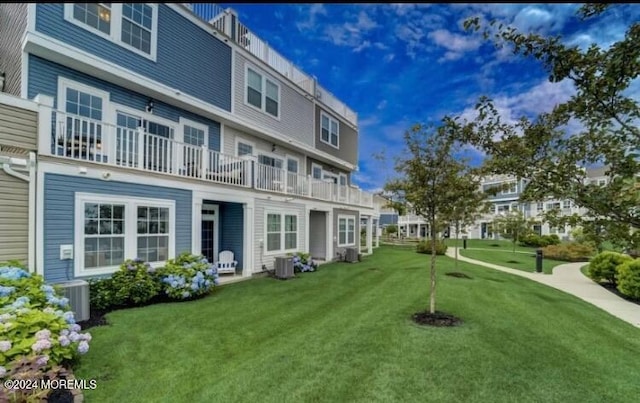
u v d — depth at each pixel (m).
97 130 7.78
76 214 6.51
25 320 3.52
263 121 12.38
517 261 17.56
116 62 7.84
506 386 3.66
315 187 14.45
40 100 6.11
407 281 9.69
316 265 12.47
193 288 7.24
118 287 6.52
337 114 17.89
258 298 7.55
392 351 4.49
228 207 10.89
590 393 3.58
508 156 2.94
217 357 4.31
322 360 4.21
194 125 10.16
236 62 11.20
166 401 3.31
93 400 3.31
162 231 8.04
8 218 5.73
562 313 6.79
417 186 5.88
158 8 8.77
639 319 6.81
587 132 2.44
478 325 5.62
